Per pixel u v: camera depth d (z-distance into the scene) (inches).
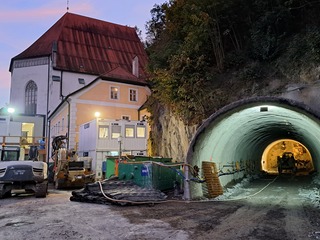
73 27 2041.1
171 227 301.6
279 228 293.9
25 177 564.7
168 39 1031.6
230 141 696.4
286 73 655.1
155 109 1109.7
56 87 1713.8
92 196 492.7
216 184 562.6
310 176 997.8
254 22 822.5
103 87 1343.5
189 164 514.3
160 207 431.8
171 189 626.2
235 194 579.5
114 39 2126.0
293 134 976.3
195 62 808.3
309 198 500.7
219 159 662.5
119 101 1368.1
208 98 759.7
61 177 774.5
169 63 916.0
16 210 422.6
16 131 839.7
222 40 885.2
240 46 867.4
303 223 314.5
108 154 960.3
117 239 261.1
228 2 815.7
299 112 458.6
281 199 499.2
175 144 868.6
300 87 603.8
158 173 585.6
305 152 1389.0
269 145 1274.6
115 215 372.8
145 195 485.7
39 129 1795.0
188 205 447.5
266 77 698.8
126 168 602.9
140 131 1027.3
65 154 803.4
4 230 297.7
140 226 308.2
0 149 696.4
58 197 580.4
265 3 796.6
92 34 2071.9
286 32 749.9
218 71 817.5
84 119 1286.9
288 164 1130.0
